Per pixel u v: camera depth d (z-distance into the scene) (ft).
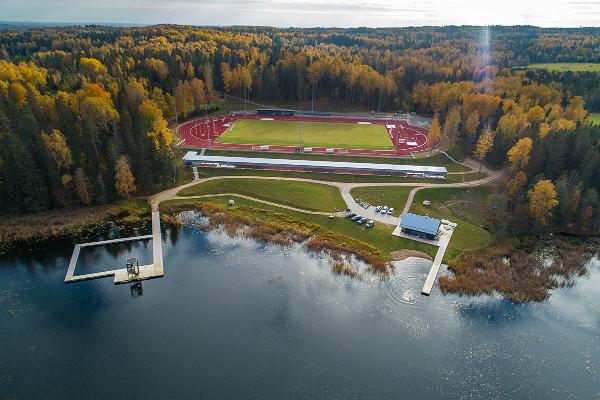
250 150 472.03
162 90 579.48
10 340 209.26
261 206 351.25
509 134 424.87
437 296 245.45
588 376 195.62
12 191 321.52
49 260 276.21
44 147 325.83
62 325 219.61
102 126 383.65
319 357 200.95
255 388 184.65
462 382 189.67
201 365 195.83
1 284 251.80
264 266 271.69
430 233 298.97
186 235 307.78
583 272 273.75
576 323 229.04
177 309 231.71
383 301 240.32
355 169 415.64
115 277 256.52
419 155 464.24
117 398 179.73
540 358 204.64
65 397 180.14
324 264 274.98
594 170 332.39
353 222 324.60
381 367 196.34
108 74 593.01
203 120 588.91
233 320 223.30
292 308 233.14
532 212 313.53
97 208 338.75
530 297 246.47
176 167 394.32
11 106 358.84
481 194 372.17
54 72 574.56
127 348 205.26
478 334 217.97
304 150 470.80
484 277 261.44
